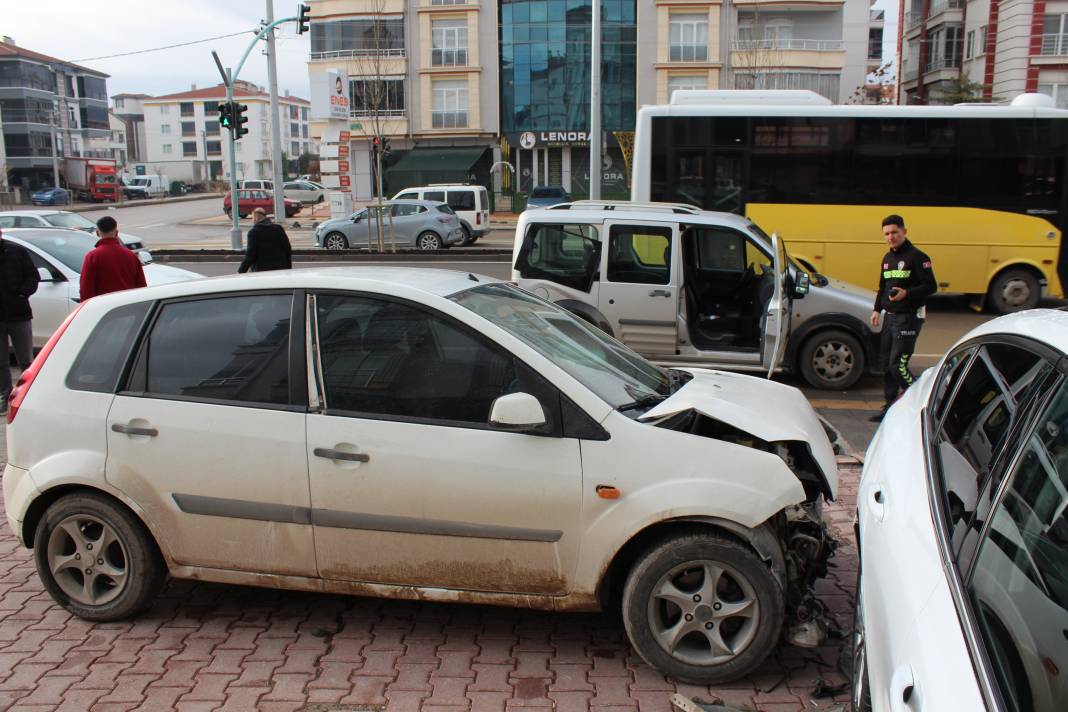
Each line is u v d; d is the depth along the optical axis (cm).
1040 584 186
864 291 919
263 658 367
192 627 396
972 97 3866
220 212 5147
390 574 362
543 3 4562
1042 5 3703
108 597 395
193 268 2256
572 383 350
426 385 359
